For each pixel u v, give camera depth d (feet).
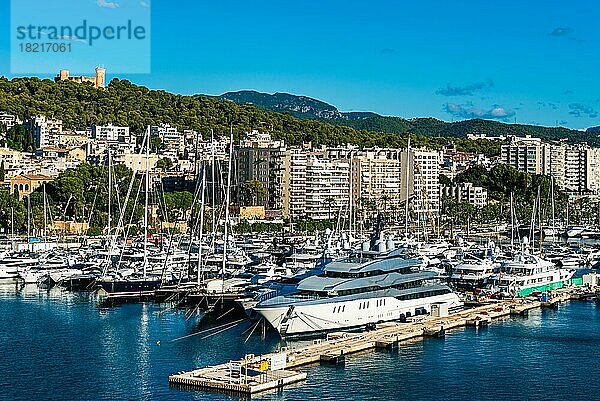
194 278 654.94
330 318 497.05
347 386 401.29
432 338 501.97
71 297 650.43
